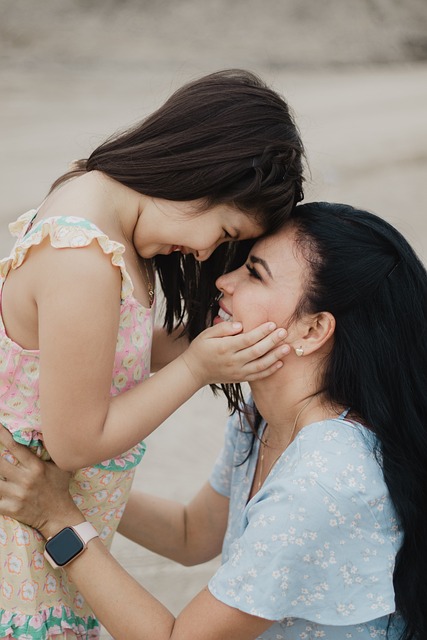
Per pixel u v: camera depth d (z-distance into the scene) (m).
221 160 2.35
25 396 2.46
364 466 2.38
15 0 24.80
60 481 2.50
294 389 2.56
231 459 3.03
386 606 2.33
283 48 28.70
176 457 5.20
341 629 2.44
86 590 2.48
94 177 2.42
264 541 2.29
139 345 2.51
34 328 2.38
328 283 2.46
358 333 2.49
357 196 11.48
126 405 2.42
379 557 2.35
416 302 2.54
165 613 2.45
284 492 2.31
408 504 2.39
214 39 27.86
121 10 26.56
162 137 2.39
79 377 2.28
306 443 2.42
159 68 23.64
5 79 19.97
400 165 13.30
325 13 31.22
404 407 2.49
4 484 2.46
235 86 2.44
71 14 25.42
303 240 2.50
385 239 2.52
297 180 2.52
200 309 2.82
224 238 2.52
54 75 20.89
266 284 2.51
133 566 4.14
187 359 2.52
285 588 2.28
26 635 2.53
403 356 2.51
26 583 2.52
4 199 10.36
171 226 2.43
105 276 2.27
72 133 14.54
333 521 2.29
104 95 18.78
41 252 2.30
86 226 2.27
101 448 2.37
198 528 3.15
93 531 2.51
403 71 28.80
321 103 19.75
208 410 5.91
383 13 32.19
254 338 2.47
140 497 3.13
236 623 2.32
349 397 2.52
